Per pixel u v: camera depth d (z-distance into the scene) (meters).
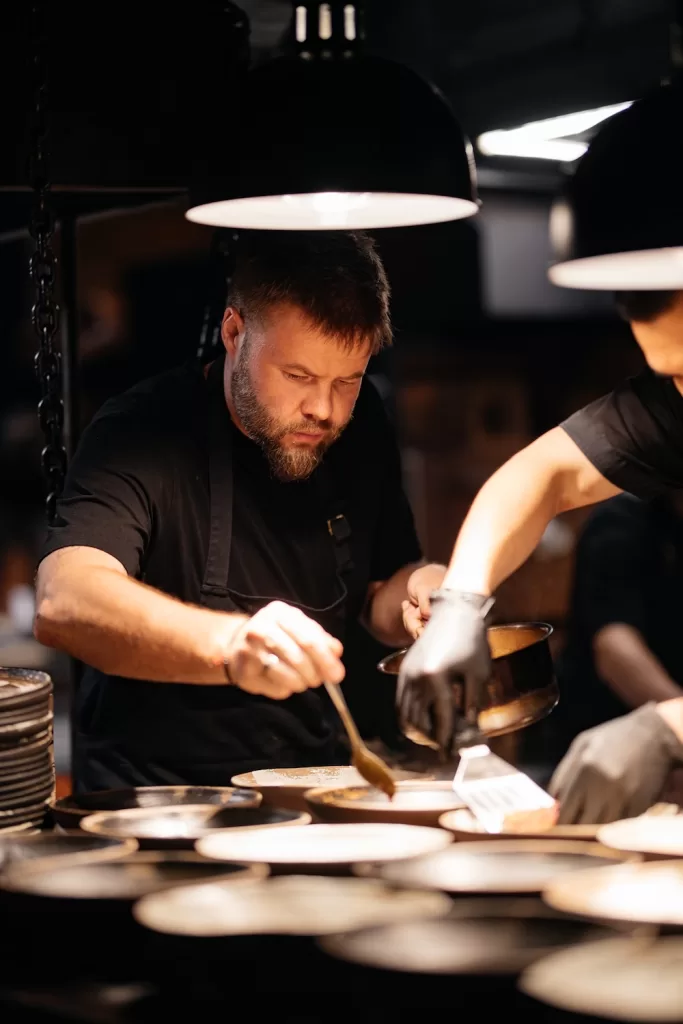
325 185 1.92
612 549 3.79
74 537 2.25
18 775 1.86
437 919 1.28
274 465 2.38
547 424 5.86
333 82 1.96
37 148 2.29
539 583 4.88
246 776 2.05
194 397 2.47
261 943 1.25
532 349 5.80
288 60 2.04
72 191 2.63
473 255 5.32
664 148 1.52
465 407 5.75
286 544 2.49
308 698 2.51
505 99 4.22
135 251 4.64
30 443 5.91
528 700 1.92
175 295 4.80
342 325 2.21
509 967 1.15
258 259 2.29
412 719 1.84
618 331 5.85
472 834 1.60
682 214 1.50
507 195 5.47
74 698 2.81
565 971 1.14
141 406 2.44
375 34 4.30
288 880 1.42
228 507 2.42
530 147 3.90
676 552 3.79
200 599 2.43
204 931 1.25
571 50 4.00
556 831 1.62
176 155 2.54
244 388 2.32
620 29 3.86
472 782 1.80
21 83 2.47
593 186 1.56
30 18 2.26
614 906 1.30
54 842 1.64
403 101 1.97
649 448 2.20
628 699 3.74
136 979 1.36
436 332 5.51
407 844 1.59
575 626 3.95
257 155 1.96
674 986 1.11
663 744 1.79
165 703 2.41
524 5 4.08
